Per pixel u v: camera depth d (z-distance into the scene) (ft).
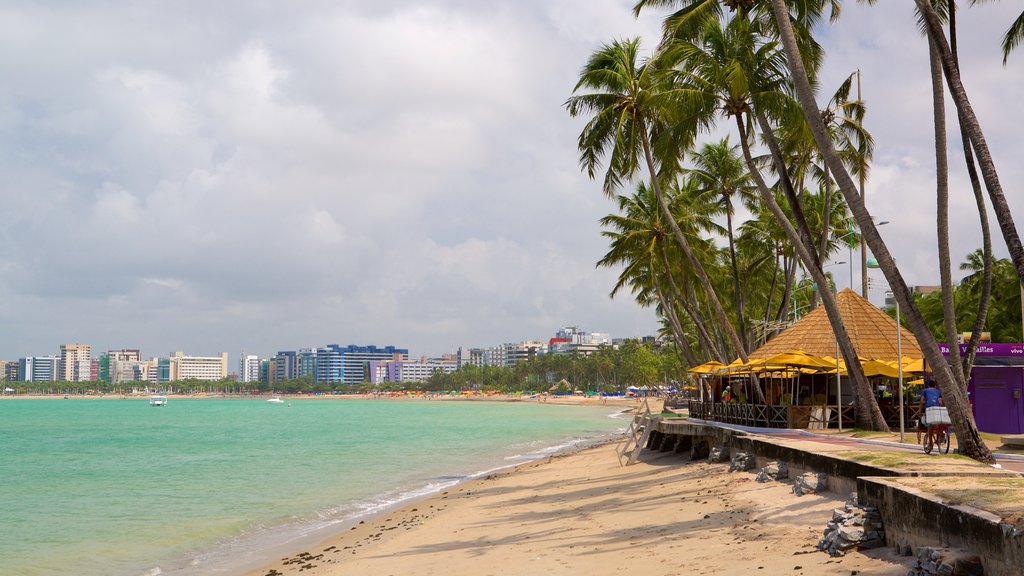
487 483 104.47
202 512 87.61
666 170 104.78
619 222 167.22
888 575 31.81
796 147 107.65
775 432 88.48
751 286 217.56
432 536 63.62
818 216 168.76
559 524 62.03
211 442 217.56
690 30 94.38
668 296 198.08
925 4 56.90
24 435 262.06
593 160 122.11
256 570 57.62
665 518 56.85
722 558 40.27
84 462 154.51
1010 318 185.98
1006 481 37.47
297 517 83.46
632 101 117.50
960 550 29.17
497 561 49.24
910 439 74.18
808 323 113.19
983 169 52.70
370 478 120.98
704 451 101.40
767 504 53.93
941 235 66.80
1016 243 50.52
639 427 111.75
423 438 227.40
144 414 525.75
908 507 34.09
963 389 64.13
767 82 93.56
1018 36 67.97
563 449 177.58
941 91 67.97
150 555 65.00
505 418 394.93
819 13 92.22
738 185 161.38
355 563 54.95
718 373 109.70
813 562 36.14
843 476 50.67
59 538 72.74
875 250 56.65
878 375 107.55
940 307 207.21
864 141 106.11
